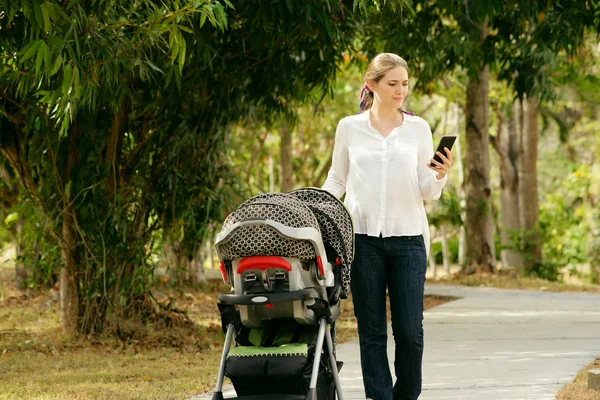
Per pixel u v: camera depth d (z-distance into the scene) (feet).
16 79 26.76
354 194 19.35
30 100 34.45
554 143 134.72
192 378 27.99
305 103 43.34
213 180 41.42
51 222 36.94
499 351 32.27
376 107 19.47
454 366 28.86
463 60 51.06
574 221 99.30
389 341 36.65
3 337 40.27
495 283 67.10
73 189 36.83
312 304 16.87
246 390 17.07
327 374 17.75
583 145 123.03
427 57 45.29
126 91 29.53
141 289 39.14
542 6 37.24
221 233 16.90
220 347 36.47
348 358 31.65
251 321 17.06
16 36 23.88
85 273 37.58
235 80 36.76
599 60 86.48
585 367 28.02
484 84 73.15
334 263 18.45
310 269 17.19
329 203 18.39
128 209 39.22
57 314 49.29
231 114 41.04
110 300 38.24
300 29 32.32
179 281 47.19
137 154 38.22
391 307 19.34
